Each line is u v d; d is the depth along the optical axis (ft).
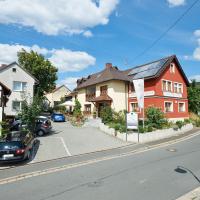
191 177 33.37
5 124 66.23
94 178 33.83
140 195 26.78
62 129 91.61
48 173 37.70
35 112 71.67
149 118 79.41
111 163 43.24
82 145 61.87
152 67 114.11
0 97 73.56
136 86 72.69
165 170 37.19
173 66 113.80
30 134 54.60
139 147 59.41
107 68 132.46
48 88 169.17
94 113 127.03
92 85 134.72
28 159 47.65
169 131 78.38
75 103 144.46
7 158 42.50
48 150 55.77
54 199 26.32
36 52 162.71
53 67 165.48
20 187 30.96
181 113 114.52
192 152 51.83
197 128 99.14
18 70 122.01
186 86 120.78
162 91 106.42
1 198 27.25
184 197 26.04
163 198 25.82
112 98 114.62
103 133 81.51
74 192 28.32
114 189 28.94
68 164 43.29
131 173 35.83
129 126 68.69
